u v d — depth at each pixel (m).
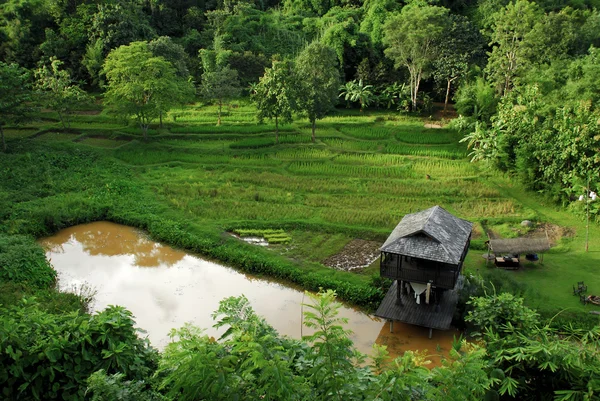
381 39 79.50
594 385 11.33
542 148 43.59
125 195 47.19
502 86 64.94
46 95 60.16
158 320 29.81
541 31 58.78
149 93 60.75
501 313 17.36
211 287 33.62
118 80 61.84
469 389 10.16
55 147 57.00
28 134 60.94
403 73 75.50
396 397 9.57
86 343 15.09
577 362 11.85
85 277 35.00
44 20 81.94
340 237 40.03
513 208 43.59
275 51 85.62
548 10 77.31
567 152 41.31
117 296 32.53
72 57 78.12
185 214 43.53
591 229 39.66
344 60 78.44
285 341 12.67
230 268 36.28
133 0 88.06
